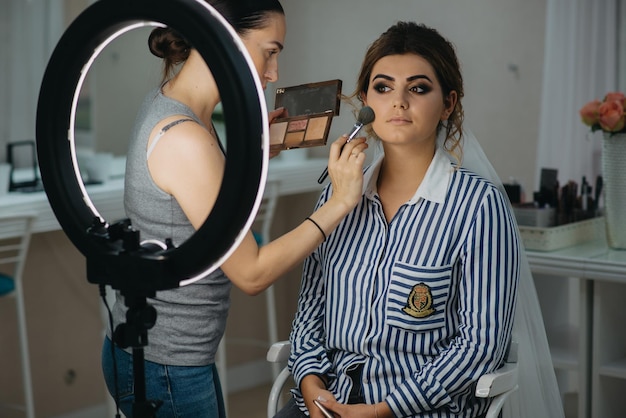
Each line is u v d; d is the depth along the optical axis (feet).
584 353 8.38
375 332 5.64
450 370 5.42
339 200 5.10
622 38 10.73
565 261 8.27
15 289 10.20
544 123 11.13
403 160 5.75
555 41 10.96
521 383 6.48
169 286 3.97
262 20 4.86
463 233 5.55
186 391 5.08
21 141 11.91
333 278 5.87
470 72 12.23
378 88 5.61
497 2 11.89
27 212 10.18
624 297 8.67
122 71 12.39
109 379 5.32
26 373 10.38
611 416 8.50
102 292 4.19
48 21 12.05
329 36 13.52
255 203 3.84
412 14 12.68
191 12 3.79
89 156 11.85
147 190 4.87
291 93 5.49
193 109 5.07
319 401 5.59
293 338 6.13
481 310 5.46
